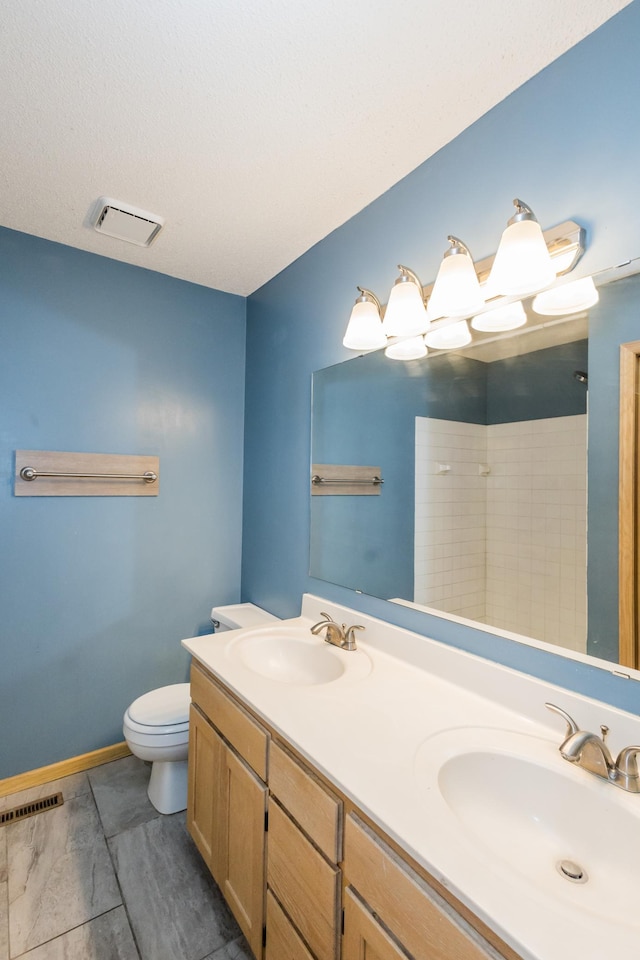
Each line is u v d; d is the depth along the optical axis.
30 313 1.88
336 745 0.92
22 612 1.87
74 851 1.57
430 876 0.68
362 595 1.61
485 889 0.60
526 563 1.10
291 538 2.05
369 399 1.60
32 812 1.75
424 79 1.11
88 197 1.60
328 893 0.87
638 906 0.70
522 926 0.55
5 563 1.83
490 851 0.68
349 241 1.71
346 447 1.72
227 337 2.44
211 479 2.38
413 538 1.41
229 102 1.18
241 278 2.25
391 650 1.43
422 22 0.97
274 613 2.17
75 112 1.22
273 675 1.54
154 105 1.19
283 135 1.30
